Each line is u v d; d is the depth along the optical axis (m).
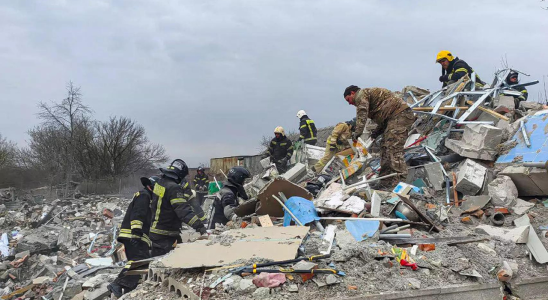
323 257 3.93
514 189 5.86
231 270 3.74
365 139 9.10
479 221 5.49
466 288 3.77
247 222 5.63
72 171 29.30
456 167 6.79
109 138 31.30
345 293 3.47
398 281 3.67
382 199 5.70
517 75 8.83
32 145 31.55
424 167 6.76
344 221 5.07
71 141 28.64
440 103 7.90
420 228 5.14
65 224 13.01
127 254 5.40
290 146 10.67
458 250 4.36
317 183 7.44
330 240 4.36
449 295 3.70
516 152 6.33
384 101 6.57
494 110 7.73
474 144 6.73
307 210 5.17
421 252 4.28
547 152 5.80
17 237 11.30
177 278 3.86
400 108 6.58
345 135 8.66
